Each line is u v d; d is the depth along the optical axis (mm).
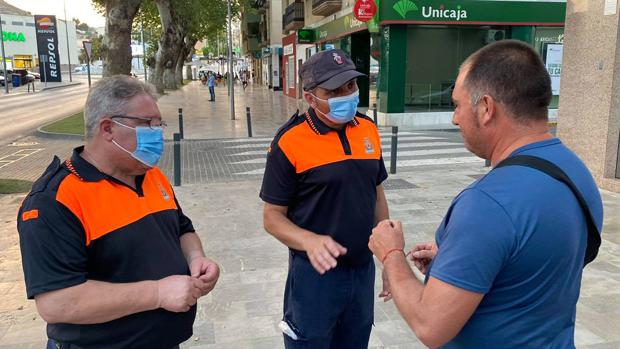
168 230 1955
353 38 20812
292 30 33156
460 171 9094
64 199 1653
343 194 2244
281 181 2279
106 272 1757
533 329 1360
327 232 2271
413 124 16781
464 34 16844
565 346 1439
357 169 2270
